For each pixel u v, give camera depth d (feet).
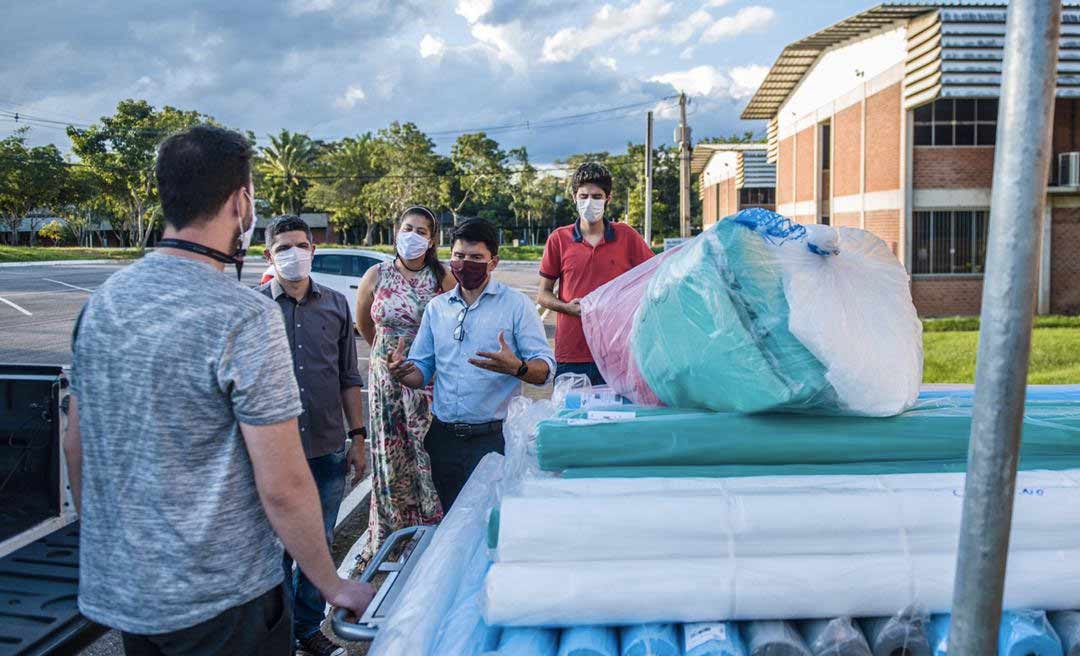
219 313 5.41
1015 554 5.76
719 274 6.43
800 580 5.56
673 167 276.00
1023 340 3.66
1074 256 60.13
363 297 13.66
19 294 76.84
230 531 5.52
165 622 5.41
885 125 62.54
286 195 285.64
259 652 5.85
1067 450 6.49
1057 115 60.80
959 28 52.03
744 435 6.45
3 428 12.00
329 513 11.33
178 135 5.72
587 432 6.50
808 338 6.20
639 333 7.34
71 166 174.70
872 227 65.41
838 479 6.23
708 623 5.60
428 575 6.49
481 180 267.18
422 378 11.59
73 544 13.44
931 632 5.66
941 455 6.48
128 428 5.40
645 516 5.71
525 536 5.70
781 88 84.17
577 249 13.91
